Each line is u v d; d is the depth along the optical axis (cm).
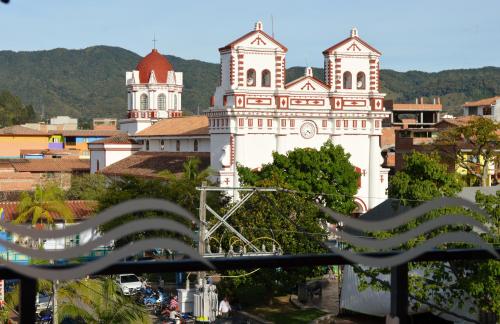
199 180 6806
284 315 5319
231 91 7862
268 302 5741
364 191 8275
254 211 5225
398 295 973
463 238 974
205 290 5038
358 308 4975
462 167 9100
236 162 7831
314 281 6300
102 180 9888
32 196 5966
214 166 8125
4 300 4291
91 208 7062
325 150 6875
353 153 8288
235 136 7888
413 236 955
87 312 3612
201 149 9494
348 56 8288
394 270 977
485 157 8756
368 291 4897
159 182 6844
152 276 6644
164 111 12144
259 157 7969
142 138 11138
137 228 826
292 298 5788
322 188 6681
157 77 12100
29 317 854
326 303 5600
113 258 808
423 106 15125
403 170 4941
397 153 10894
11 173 10938
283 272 5272
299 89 8081
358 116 8244
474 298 3888
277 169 6775
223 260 909
